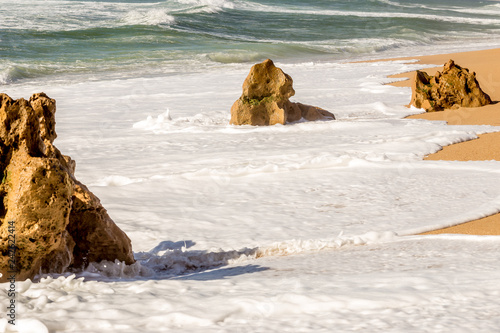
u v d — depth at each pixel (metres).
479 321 3.78
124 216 8.77
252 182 10.68
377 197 9.59
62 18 51.47
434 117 18.23
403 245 7.07
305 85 25.05
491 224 8.10
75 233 5.84
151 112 19.66
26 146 5.04
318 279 5.12
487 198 9.32
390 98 21.84
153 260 6.84
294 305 4.16
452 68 19.84
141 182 10.66
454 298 4.34
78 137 15.61
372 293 4.43
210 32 51.91
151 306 4.18
